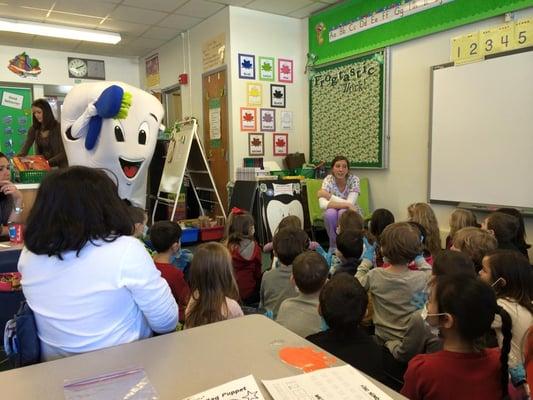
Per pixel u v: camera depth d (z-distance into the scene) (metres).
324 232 4.93
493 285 1.52
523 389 1.21
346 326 1.39
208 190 5.48
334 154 5.07
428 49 3.96
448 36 3.78
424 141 4.09
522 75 3.27
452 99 3.76
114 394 0.77
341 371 0.84
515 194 3.39
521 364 1.24
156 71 6.85
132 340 1.08
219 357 0.90
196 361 0.88
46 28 5.39
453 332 1.08
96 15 5.21
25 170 3.37
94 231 1.02
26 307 1.10
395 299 1.82
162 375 0.83
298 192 4.89
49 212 1.00
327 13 4.97
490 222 2.46
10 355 1.09
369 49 4.48
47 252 1.00
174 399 0.75
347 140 4.87
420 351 1.60
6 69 6.36
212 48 5.35
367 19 4.48
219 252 1.69
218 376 0.82
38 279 1.04
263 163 5.16
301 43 5.44
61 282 1.02
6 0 4.65
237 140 5.15
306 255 1.77
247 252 2.71
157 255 2.41
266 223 4.66
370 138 4.59
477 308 1.04
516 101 3.32
